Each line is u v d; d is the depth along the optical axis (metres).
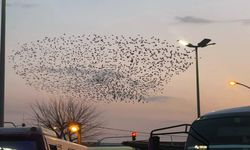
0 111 19.61
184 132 9.33
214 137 9.02
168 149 14.41
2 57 20.20
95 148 41.44
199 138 9.11
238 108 9.29
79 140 46.91
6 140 9.78
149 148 8.92
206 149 8.96
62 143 14.80
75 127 48.47
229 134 8.91
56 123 58.81
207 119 9.25
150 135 9.01
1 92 19.83
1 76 20.00
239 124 8.90
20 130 9.84
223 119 9.09
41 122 58.94
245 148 8.68
